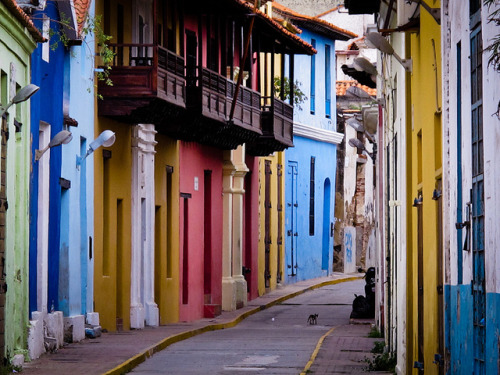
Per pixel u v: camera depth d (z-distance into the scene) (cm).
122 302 2608
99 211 2444
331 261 5088
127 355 1984
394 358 1952
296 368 1964
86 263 2325
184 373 1866
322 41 4875
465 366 1063
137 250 2694
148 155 2783
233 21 3098
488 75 913
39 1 1877
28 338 1838
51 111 2061
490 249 912
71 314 2208
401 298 1816
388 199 2214
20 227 1769
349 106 5222
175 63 2619
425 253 1422
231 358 2117
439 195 1274
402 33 1819
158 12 2870
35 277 1911
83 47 2333
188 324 2942
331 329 2845
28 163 1808
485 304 950
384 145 2330
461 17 1084
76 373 1694
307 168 4725
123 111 2467
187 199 3156
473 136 1020
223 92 2998
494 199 891
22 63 1781
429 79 1362
